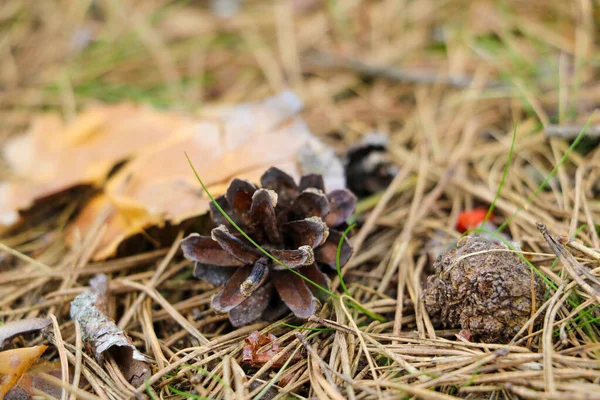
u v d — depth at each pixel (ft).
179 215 1.23
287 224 1.18
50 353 1.17
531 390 1.07
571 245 1.15
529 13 1.52
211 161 1.28
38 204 1.32
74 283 1.24
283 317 1.19
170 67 1.54
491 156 1.34
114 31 1.60
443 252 1.19
